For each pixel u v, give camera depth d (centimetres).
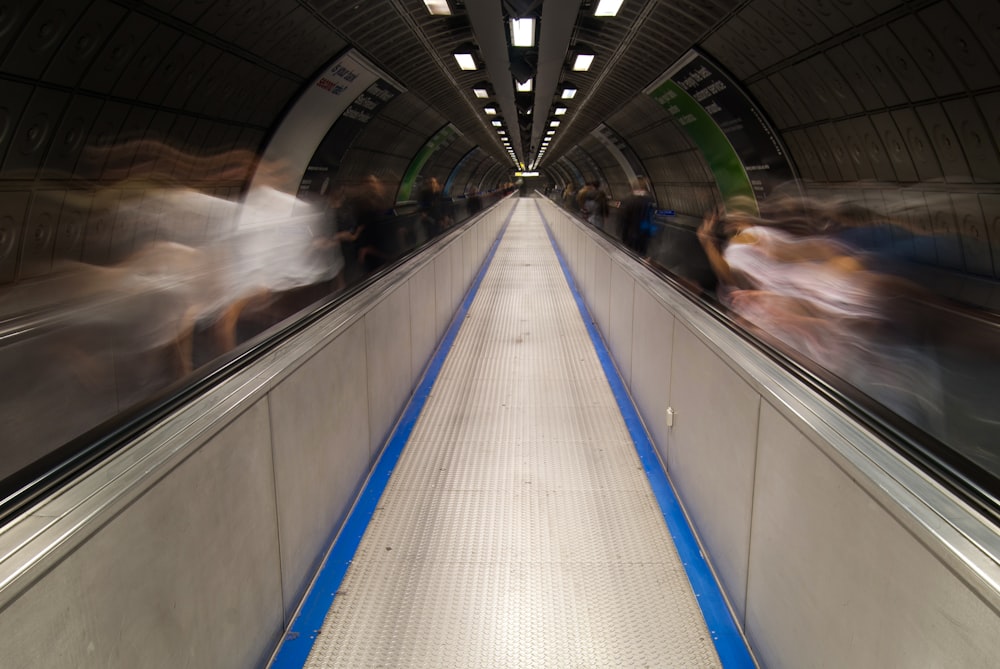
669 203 1897
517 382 477
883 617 116
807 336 801
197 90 526
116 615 113
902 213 708
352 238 1351
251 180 751
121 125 482
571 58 671
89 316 496
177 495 135
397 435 375
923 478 117
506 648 198
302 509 222
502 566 242
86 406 489
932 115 560
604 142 1894
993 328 593
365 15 538
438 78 873
